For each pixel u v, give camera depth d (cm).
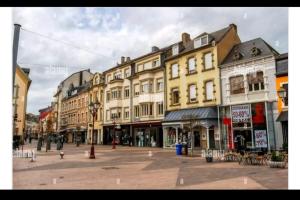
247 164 1267
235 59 2406
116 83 3738
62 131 5712
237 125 2298
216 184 746
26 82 3634
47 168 1154
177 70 2941
